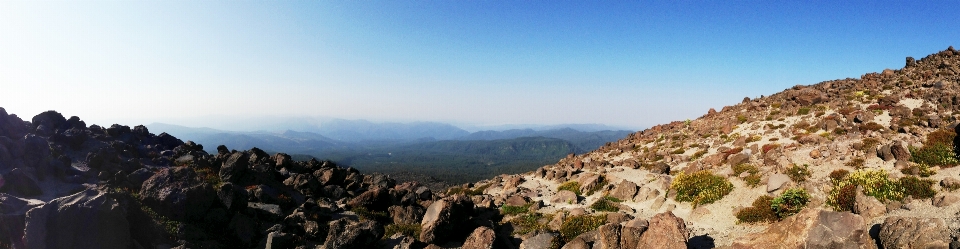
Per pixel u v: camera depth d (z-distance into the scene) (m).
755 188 26.34
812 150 31.27
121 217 16.41
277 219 23.66
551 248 20.23
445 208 23.05
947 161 23.83
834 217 15.16
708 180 29.58
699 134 53.62
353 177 39.81
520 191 39.00
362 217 26.94
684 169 37.19
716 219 23.89
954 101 39.00
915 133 31.73
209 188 21.11
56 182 21.84
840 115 43.88
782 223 16.36
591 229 22.58
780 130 43.31
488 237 19.98
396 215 26.81
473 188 49.78
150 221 18.41
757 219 21.70
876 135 34.06
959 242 12.74
